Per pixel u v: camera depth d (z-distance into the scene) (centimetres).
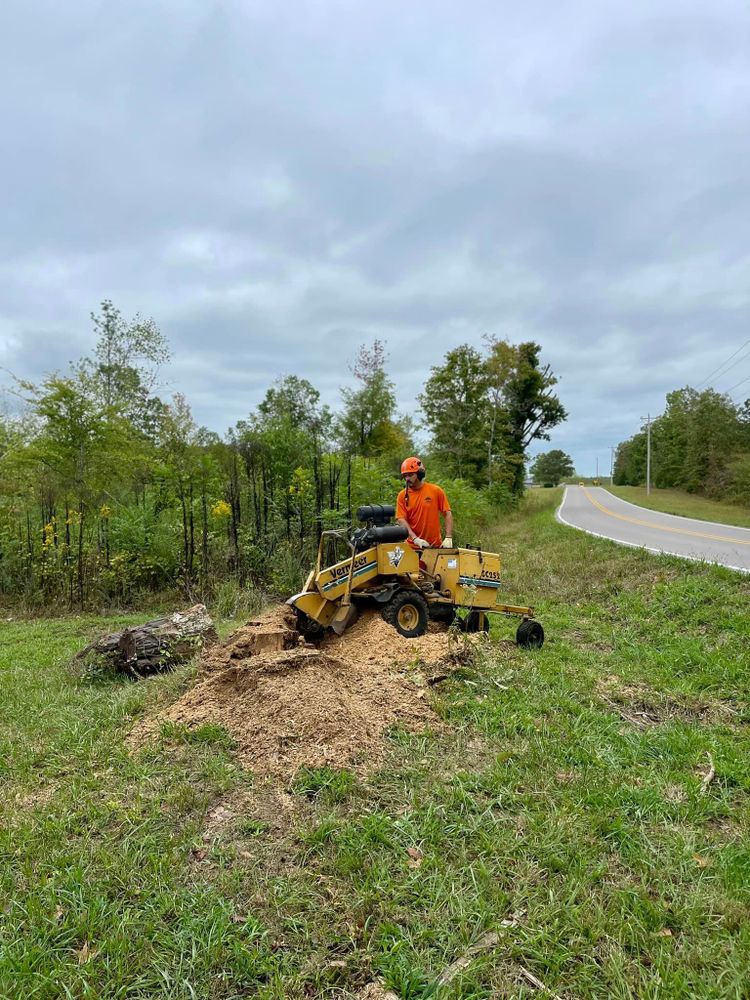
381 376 2320
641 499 4712
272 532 1165
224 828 344
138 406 2727
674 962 258
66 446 1394
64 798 374
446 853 321
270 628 602
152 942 265
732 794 397
